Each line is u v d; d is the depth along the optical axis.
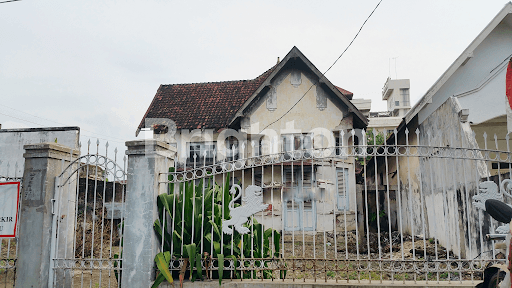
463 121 8.02
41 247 5.31
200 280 4.98
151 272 4.95
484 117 8.99
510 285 3.51
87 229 9.92
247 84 18.19
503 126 9.82
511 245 3.38
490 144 10.10
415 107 10.97
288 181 12.47
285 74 14.98
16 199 5.64
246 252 5.43
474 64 10.60
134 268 4.97
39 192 5.46
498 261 4.57
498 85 8.95
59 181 5.59
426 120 10.88
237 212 5.07
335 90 14.17
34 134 12.73
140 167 5.20
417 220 11.55
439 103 10.90
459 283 4.61
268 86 14.80
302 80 14.85
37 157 5.55
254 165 5.09
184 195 5.28
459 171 7.95
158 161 5.28
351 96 17.50
